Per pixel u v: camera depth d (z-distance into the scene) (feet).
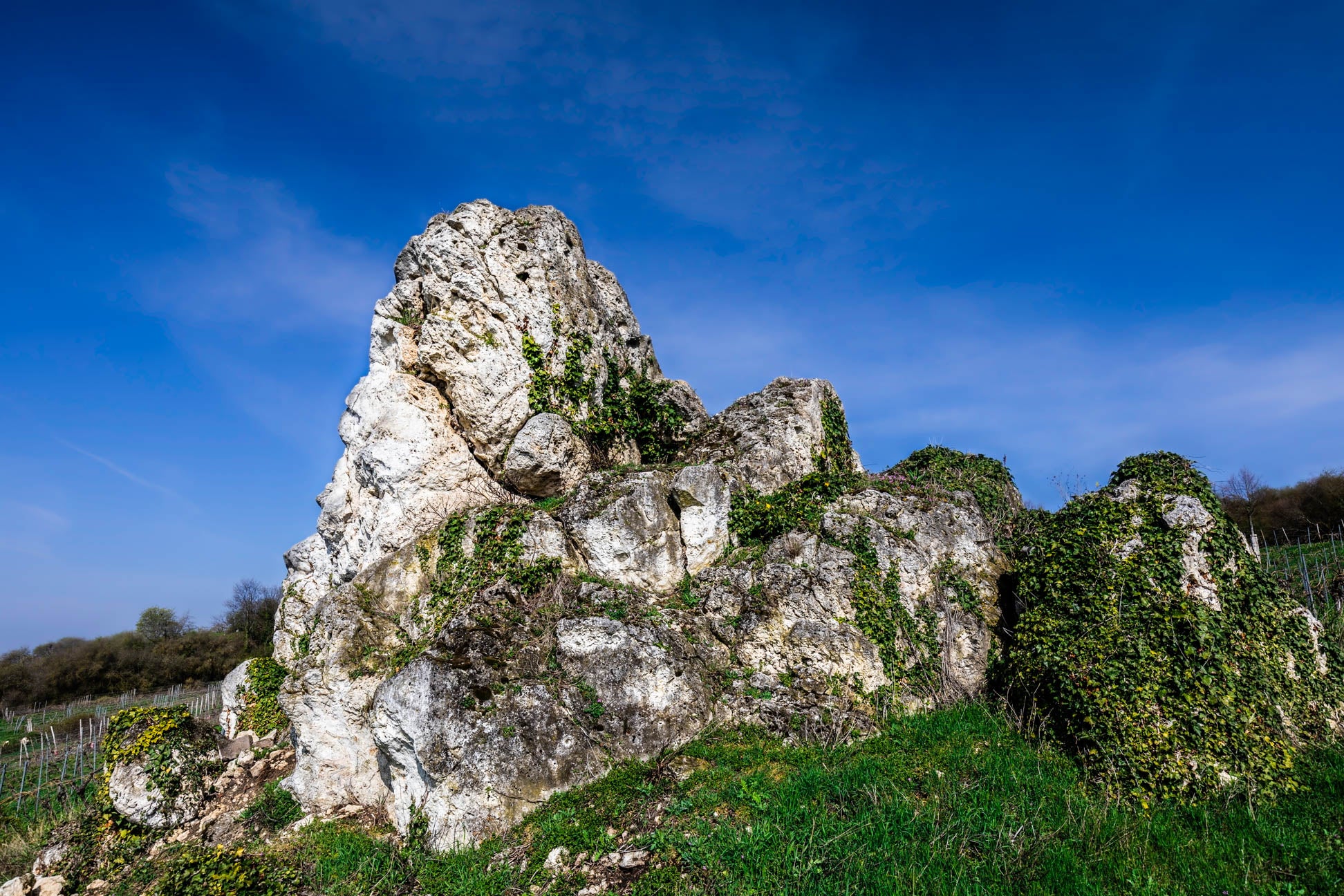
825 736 37.11
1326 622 53.26
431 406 54.95
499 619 40.88
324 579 61.36
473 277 54.19
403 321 57.57
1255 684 34.14
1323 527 99.14
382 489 53.26
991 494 52.19
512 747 35.32
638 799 32.94
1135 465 43.32
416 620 46.14
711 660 42.32
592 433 57.67
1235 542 38.24
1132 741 31.89
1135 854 26.48
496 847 32.45
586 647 39.60
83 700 143.13
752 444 54.39
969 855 26.73
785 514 48.91
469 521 48.83
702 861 27.22
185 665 156.15
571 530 46.73
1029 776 31.76
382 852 34.86
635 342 68.90
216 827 43.60
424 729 35.73
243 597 185.88
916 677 41.96
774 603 43.78
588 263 66.18
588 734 37.06
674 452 60.85
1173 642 34.30
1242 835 27.35
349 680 44.60
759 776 33.22
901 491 50.72
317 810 43.50
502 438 54.70
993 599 45.68
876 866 26.09
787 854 26.86
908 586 45.03
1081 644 35.76
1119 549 38.40
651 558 46.16
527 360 55.77
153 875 40.01
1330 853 25.71
